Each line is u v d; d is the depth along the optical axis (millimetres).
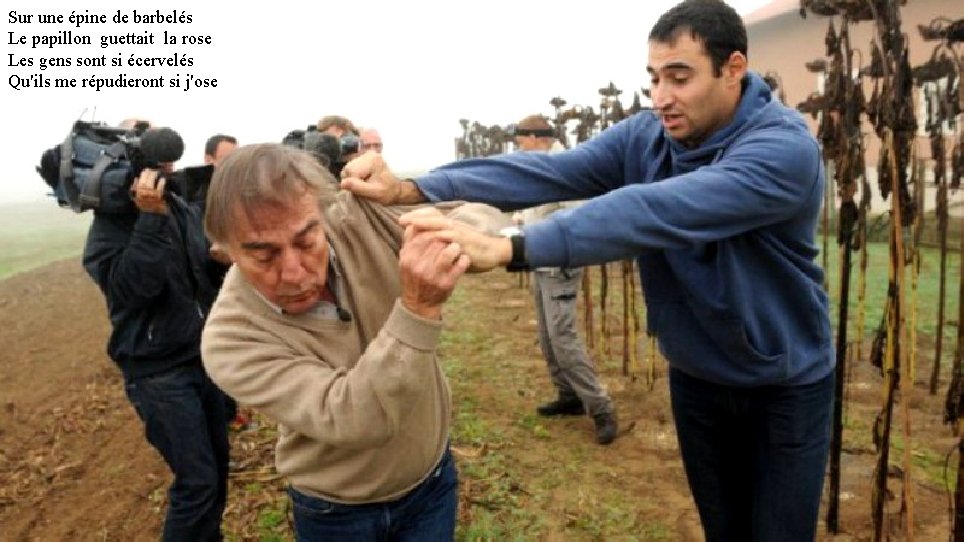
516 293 10422
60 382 6820
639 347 7168
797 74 17016
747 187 1796
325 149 4102
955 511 2600
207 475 3102
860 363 6359
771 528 2357
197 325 3061
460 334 7996
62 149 2992
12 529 4180
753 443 2408
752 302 2078
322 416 1531
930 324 7410
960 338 2576
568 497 4168
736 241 2031
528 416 5422
